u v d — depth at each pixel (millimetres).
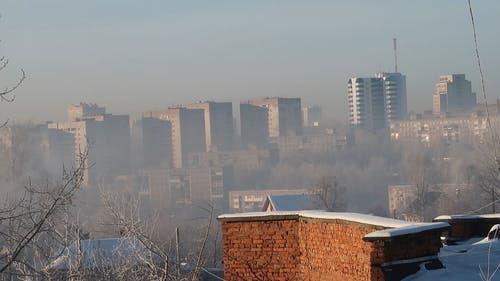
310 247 14625
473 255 12531
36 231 12984
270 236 15297
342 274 13477
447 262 12227
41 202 13836
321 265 14211
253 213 15477
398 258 11820
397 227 12156
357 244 12992
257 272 15398
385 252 11727
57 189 14445
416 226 12047
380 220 12789
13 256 12836
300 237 15000
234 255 15578
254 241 15422
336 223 13688
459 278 11586
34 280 14930
